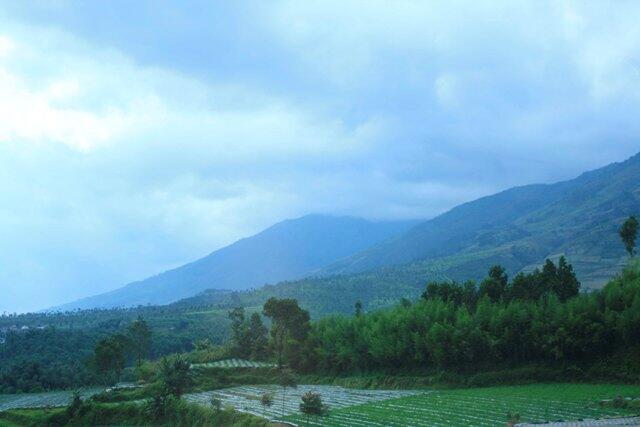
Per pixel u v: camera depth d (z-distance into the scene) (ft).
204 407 323.57
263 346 572.92
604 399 278.05
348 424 257.96
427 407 297.53
